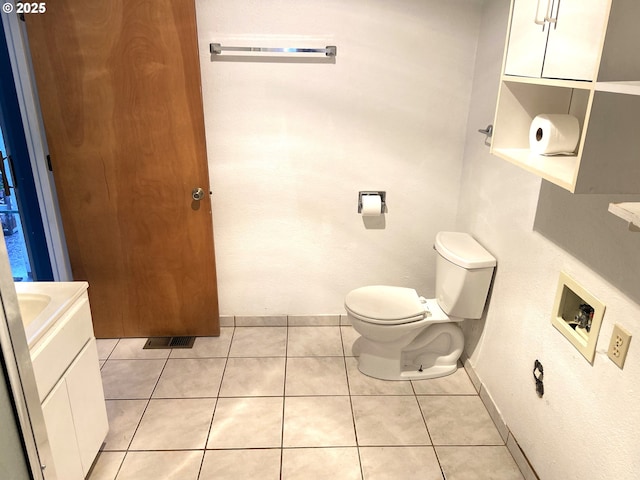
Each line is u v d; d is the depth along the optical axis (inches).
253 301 118.8
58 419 64.2
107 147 99.1
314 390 97.9
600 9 45.3
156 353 109.5
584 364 62.8
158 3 89.8
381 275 117.3
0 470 34.0
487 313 94.3
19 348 35.1
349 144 105.4
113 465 79.4
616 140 47.4
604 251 58.3
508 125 67.3
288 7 95.7
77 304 70.2
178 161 100.5
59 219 108.1
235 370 103.7
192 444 83.8
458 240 98.8
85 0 89.3
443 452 83.1
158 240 106.6
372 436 86.3
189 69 94.1
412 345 102.2
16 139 101.3
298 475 77.9
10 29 93.0
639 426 52.6
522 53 60.7
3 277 32.7
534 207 75.2
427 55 99.3
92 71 93.7
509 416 84.5
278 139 104.4
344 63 99.3
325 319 121.2
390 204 110.5
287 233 112.3
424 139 105.6
